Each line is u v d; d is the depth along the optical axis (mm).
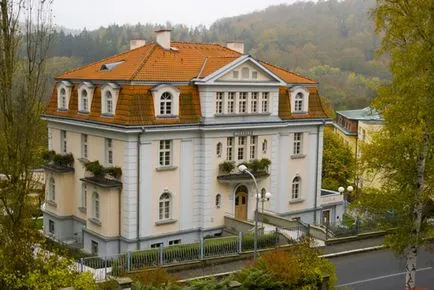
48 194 40500
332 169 53938
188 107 35406
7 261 20797
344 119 67125
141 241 34625
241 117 37406
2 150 21281
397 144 22719
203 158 36281
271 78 38469
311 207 42938
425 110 21531
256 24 127500
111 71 36375
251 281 21969
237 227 37000
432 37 21344
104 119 34781
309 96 42125
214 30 128000
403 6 22125
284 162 40812
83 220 38312
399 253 24469
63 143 40281
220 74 35594
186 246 32750
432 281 30562
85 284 20594
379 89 23312
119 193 34625
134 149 33781
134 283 22094
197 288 21922
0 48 21031
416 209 23438
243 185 38750
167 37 38625
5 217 21469
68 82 38875
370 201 24344
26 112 21422
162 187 35156
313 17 124562
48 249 24234
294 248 24469
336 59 107938
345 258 35031
